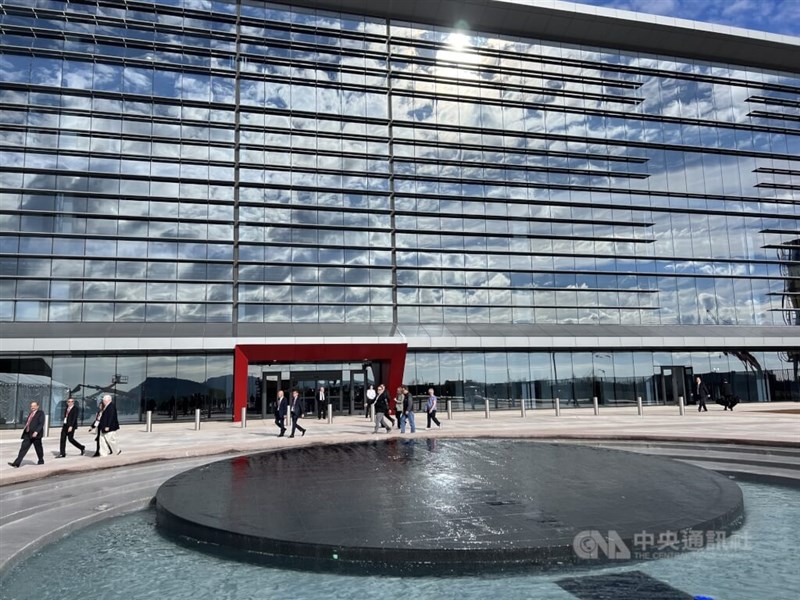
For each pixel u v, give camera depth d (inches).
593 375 1540.4
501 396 1480.1
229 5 1459.2
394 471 455.2
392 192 1489.9
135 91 1371.8
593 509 327.0
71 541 346.0
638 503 339.9
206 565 289.6
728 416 1125.7
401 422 861.2
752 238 1710.1
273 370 1378.0
